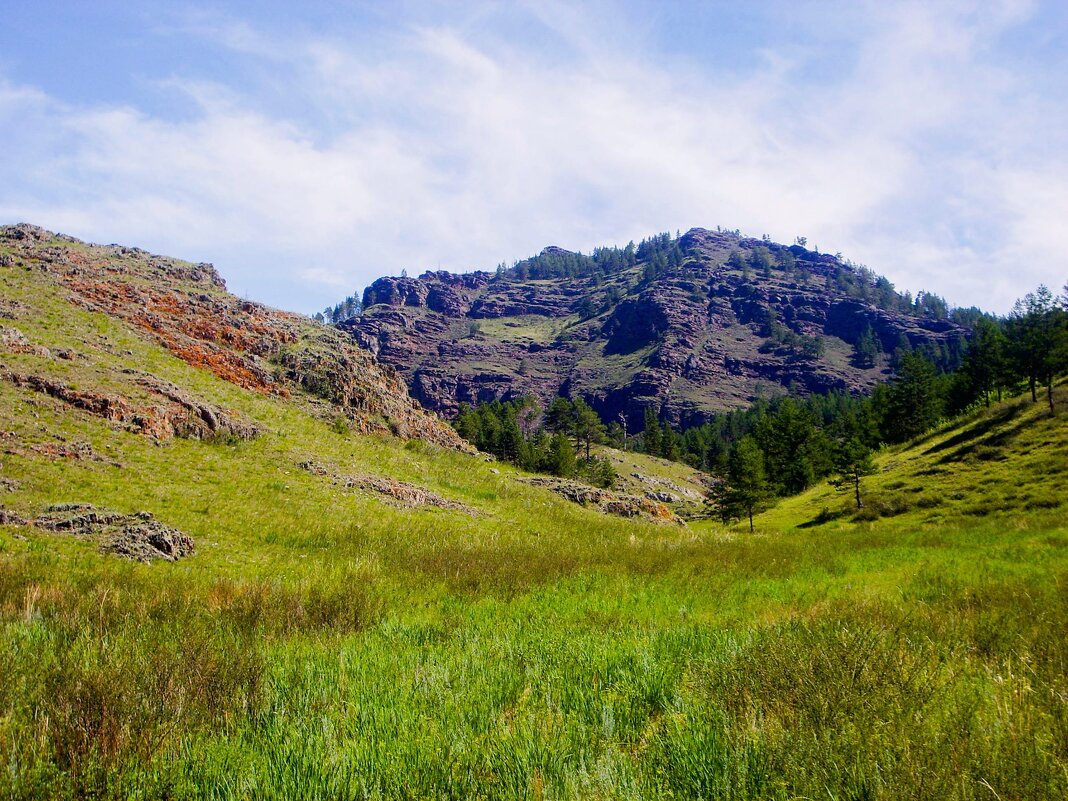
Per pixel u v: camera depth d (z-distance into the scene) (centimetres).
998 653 627
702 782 371
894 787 342
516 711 493
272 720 477
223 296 3444
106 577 1051
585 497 3322
